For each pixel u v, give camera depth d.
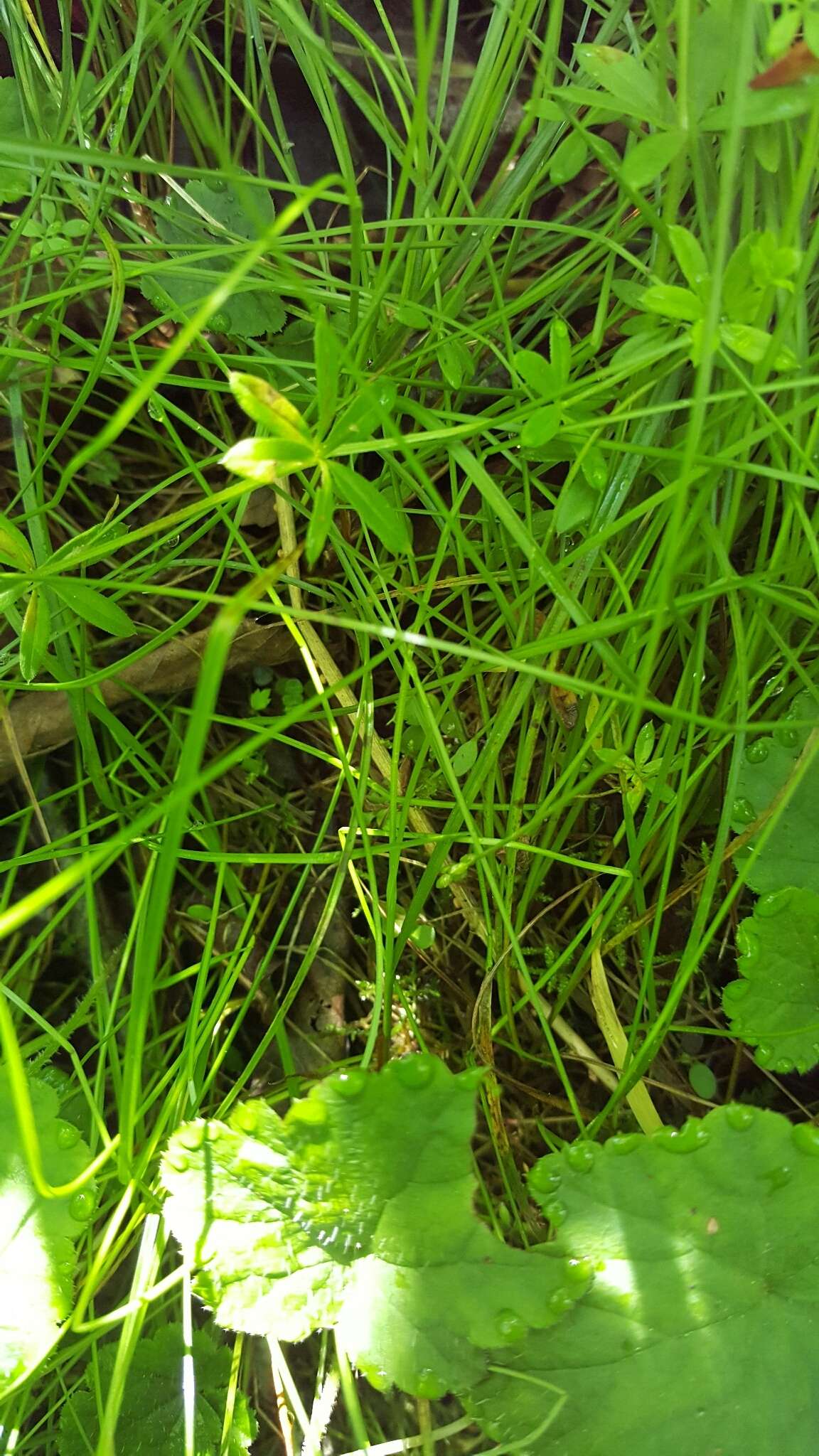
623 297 0.17
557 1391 0.15
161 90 0.22
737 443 0.16
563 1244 0.15
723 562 0.17
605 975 0.21
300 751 0.23
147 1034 0.22
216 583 0.20
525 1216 0.19
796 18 0.14
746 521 0.19
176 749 0.23
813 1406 0.15
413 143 0.16
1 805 0.23
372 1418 0.20
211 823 0.21
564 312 0.20
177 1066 0.19
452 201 0.21
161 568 0.20
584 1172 0.15
